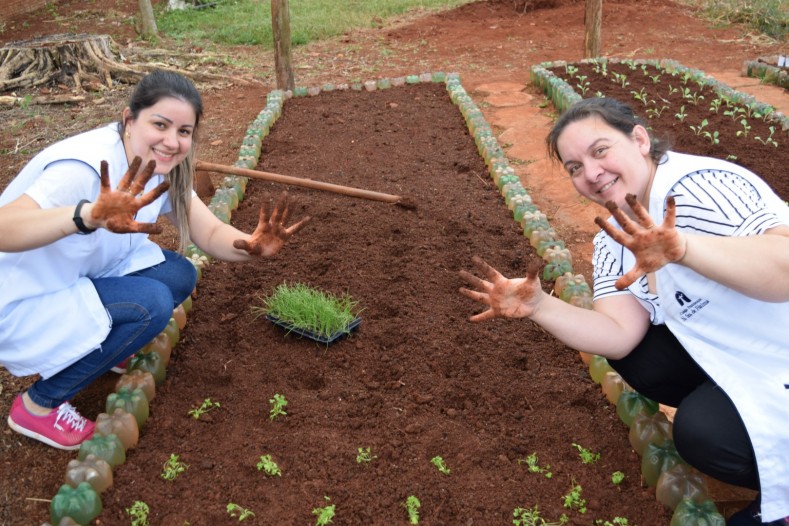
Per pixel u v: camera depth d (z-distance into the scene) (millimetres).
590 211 5430
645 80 8297
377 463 2969
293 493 2816
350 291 4266
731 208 2307
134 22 12383
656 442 2891
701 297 2457
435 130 7098
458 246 4785
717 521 2473
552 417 3236
